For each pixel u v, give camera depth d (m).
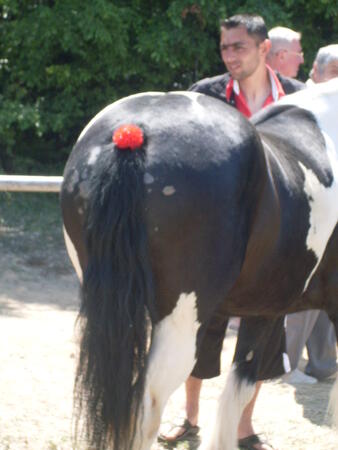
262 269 3.09
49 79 11.38
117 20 10.55
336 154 3.55
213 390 5.16
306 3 11.28
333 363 5.52
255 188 2.95
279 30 5.78
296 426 4.64
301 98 3.70
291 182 3.17
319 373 5.51
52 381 5.11
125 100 3.10
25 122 11.09
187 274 2.83
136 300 2.75
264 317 3.57
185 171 2.79
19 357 5.57
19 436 4.21
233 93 4.66
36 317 6.87
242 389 3.59
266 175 3.01
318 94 3.69
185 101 3.01
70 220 2.98
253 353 3.62
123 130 2.78
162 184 2.76
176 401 4.88
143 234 2.75
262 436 4.31
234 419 3.58
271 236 3.05
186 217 2.78
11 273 8.44
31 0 11.22
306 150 3.43
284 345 4.18
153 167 2.77
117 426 2.77
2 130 11.04
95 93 11.66
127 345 2.75
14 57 11.48
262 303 3.24
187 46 10.91
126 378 2.76
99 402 2.79
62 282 8.35
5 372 5.23
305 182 3.26
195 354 2.93
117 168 2.76
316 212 3.28
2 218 10.59
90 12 10.45
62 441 4.17
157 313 2.84
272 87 4.69
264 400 5.08
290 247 3.16
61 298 7.69
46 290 7.96
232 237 2.88
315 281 3.50
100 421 2.79
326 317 5.41
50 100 11.58
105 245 2.76
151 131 2.84
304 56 11.45
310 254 3.30
